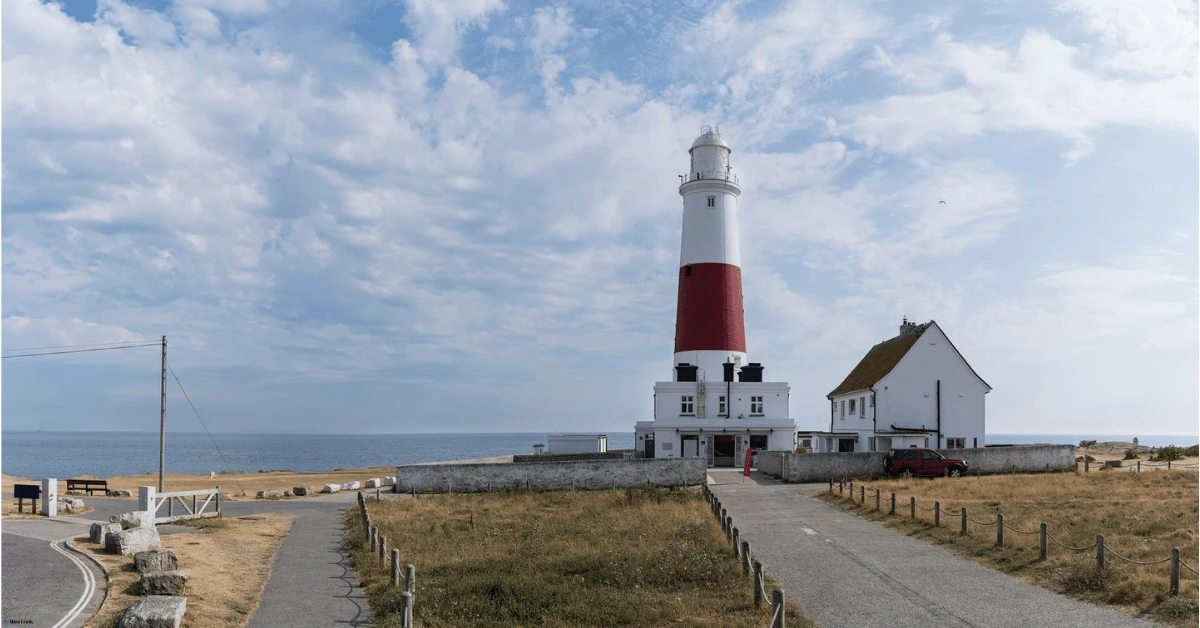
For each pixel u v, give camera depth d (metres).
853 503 38.06
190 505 41.78
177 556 24.05
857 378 70.44
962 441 61.97
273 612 19.61
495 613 19.55
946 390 62.22
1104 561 21.89
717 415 63.12
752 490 45.56
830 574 23.08
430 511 38.69
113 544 24.05
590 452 73.62
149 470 134.50
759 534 29.89
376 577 23.30
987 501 35.78
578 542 29.12
